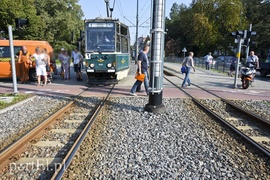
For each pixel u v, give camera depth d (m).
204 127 6.44
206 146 5.17
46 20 43.56
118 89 12.20
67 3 49.41
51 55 16.39
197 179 3.82
